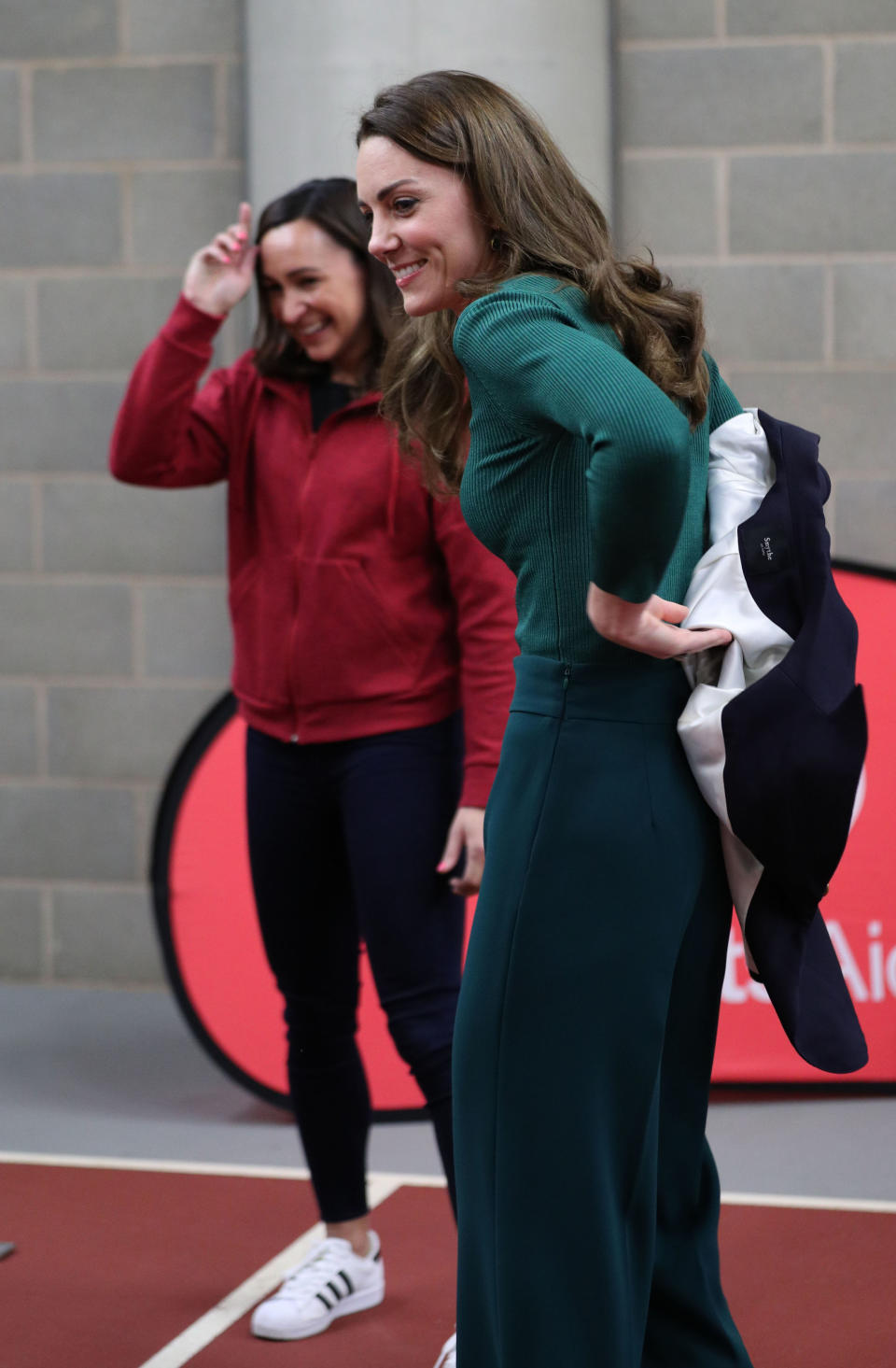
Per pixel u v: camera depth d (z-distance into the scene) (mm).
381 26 5805
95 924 6746
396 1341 3477
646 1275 2326
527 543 2297
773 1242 3984
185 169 6516
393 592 3436
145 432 3643
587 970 2238
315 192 3543
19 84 6586
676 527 1964
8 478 6688
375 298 3527
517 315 2117
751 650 2283
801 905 2303
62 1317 3607
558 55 5867
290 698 3484
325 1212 3660
